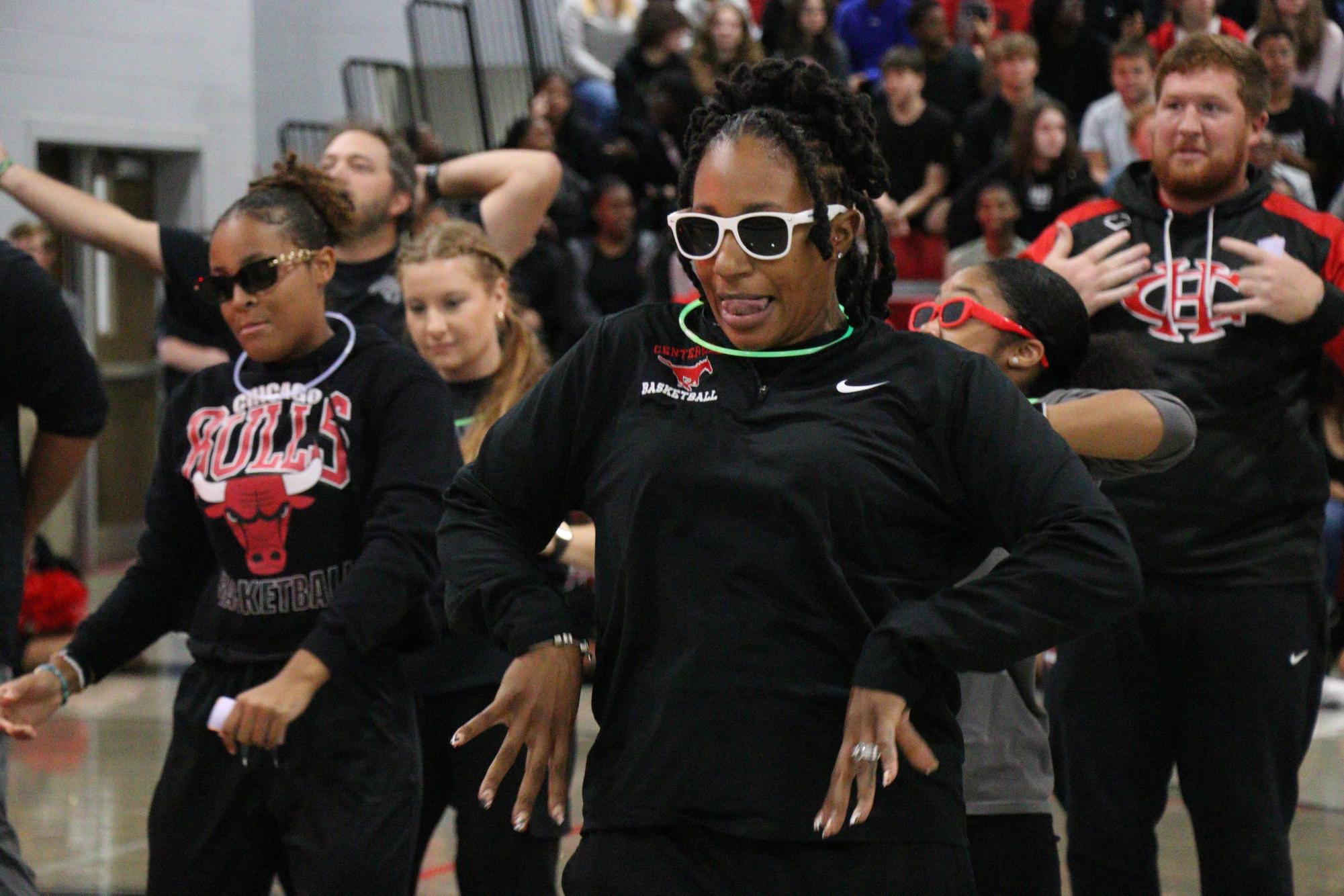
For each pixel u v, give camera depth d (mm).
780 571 2822
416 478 4312
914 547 2898
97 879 7121
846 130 2975
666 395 2971
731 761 2811
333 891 4219
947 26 15727
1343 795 8344
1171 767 5078
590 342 3111
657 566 2896
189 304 5621
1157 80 5133
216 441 4418
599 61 18328
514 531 3117
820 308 2988
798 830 2785
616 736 2945
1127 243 5172
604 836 2941
